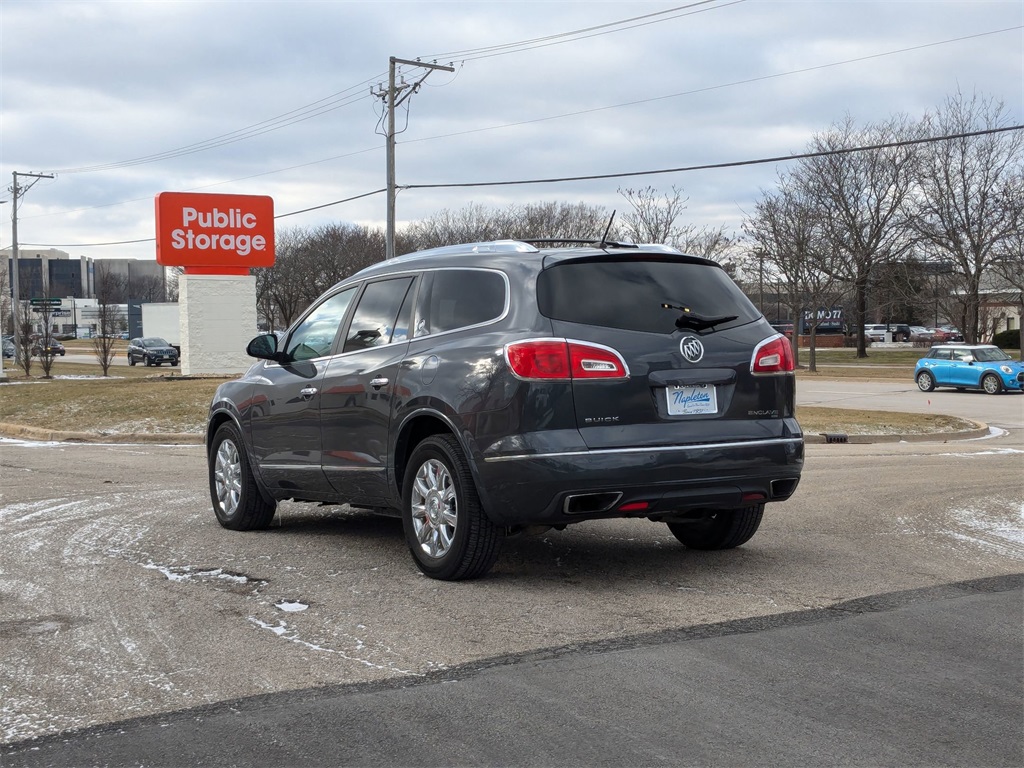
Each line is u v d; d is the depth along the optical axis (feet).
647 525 27.07
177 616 17.99
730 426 19.84
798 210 159.94
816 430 63.87
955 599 18.85
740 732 12.41
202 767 11.60
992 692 13.79
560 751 11.89
